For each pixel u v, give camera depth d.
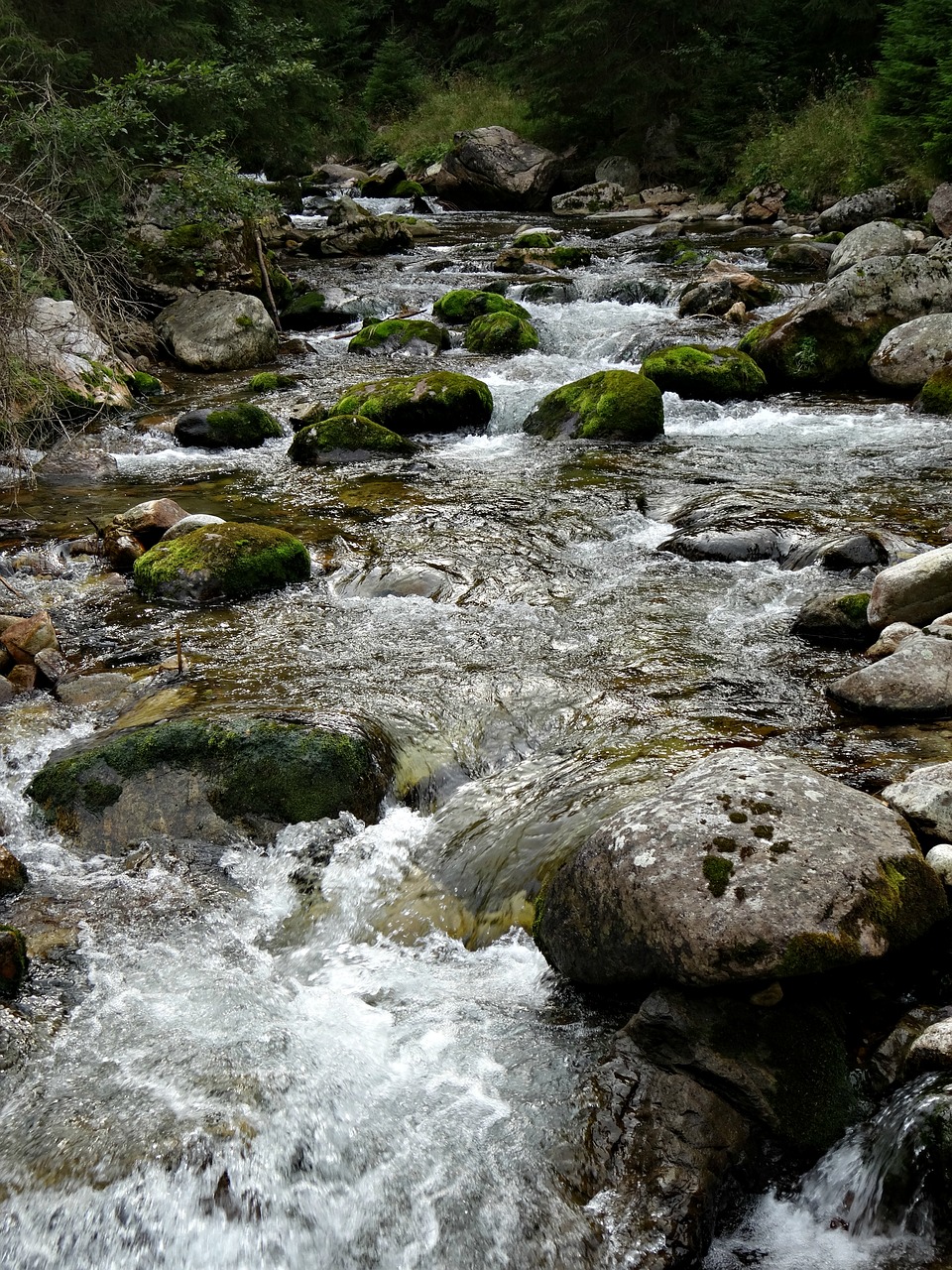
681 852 3.13
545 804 4.13
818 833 3.16
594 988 3.29
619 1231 2.65
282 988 3.51
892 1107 2.77
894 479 8.00
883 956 2.97
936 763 4.08
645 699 4.91
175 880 4.02
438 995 3.46
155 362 12.58
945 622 4.95
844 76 23.98
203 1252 2.68
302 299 15.09
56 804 4.35
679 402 10.38
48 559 6.96
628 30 27.50
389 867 4.04
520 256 17.52
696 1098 2.87
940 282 11.22
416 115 35.19
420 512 7.66
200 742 4.38
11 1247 2.64
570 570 6.59
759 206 22.12
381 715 4.77
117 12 16.92
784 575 6.28
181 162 17.22
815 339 10.98
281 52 19.55
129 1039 3.24
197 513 7.74
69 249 9.99
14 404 8.26
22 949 3.49
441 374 10.07
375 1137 2.90
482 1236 2.68
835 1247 2.66
